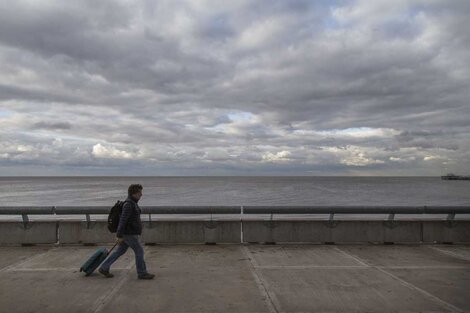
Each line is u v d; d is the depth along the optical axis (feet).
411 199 218.79
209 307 18.81
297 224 34.96
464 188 422.41
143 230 34.42
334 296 20.40
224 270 25.70
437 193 297.74
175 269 25.98
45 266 26.76
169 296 20.43
